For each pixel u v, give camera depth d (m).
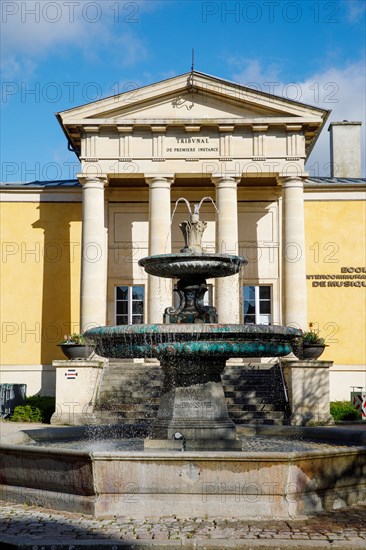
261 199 31.16
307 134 29.19
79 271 31.20
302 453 9.38
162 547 7.88
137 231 31.09
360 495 10.23
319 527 8.67
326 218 31.23
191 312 12.35
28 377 30.66
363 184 31.00
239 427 14.51
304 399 23.09
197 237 12.58
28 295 31.06
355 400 25.89
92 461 9.30
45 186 31.28
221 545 7.86
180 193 31.22
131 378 25.34
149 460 9.28
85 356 25.56
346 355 30.58
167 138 28.41
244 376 25.48
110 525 8.74
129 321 30.81
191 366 11.52
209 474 9.26
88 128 28.14
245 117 28.31
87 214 28.02
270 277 30.83
